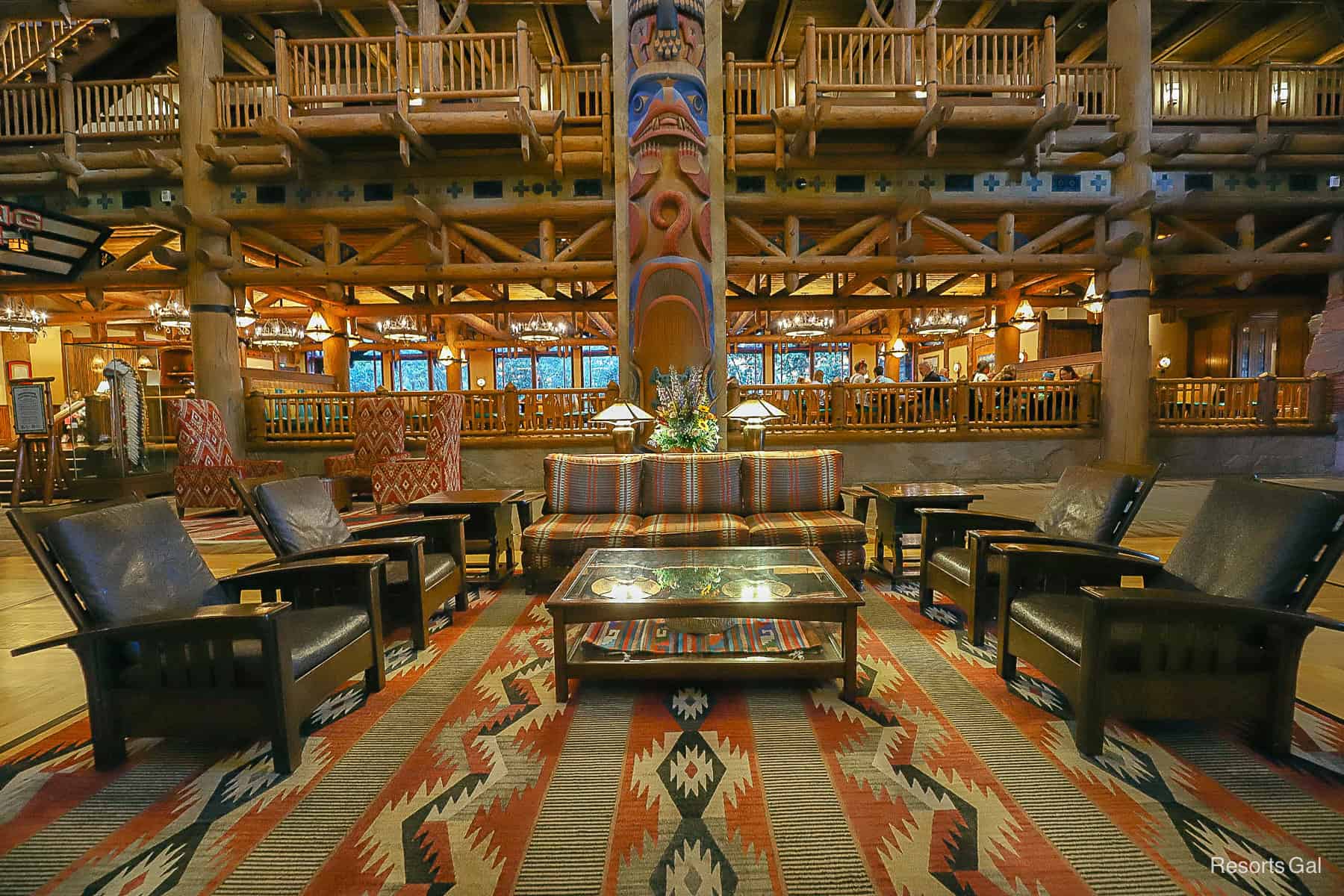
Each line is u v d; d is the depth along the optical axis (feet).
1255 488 7.11
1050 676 7.09
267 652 6.07
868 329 53.88
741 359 57.98
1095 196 24.47
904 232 24.36
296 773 6.25
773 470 13.46
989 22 28.68
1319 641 9.23
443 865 4.96
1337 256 24.58
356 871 4.91
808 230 27.94
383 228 25.79
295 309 37.63
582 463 13.53
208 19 23.43
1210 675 6.37
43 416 23.77
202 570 7.74
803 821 5.45
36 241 22.70
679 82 21.66
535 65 23.50
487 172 23.98
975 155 24.17
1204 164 24.31
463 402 27.32
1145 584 8.00
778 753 6.55
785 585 8.28
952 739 6.79
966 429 27.25
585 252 29.78
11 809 5.72
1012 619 7.95
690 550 10.11
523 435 27.32
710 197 22.91
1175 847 5.10
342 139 22.62
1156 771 6.14
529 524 15.25
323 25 28.48
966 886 4.70
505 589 12.63
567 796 5.83
